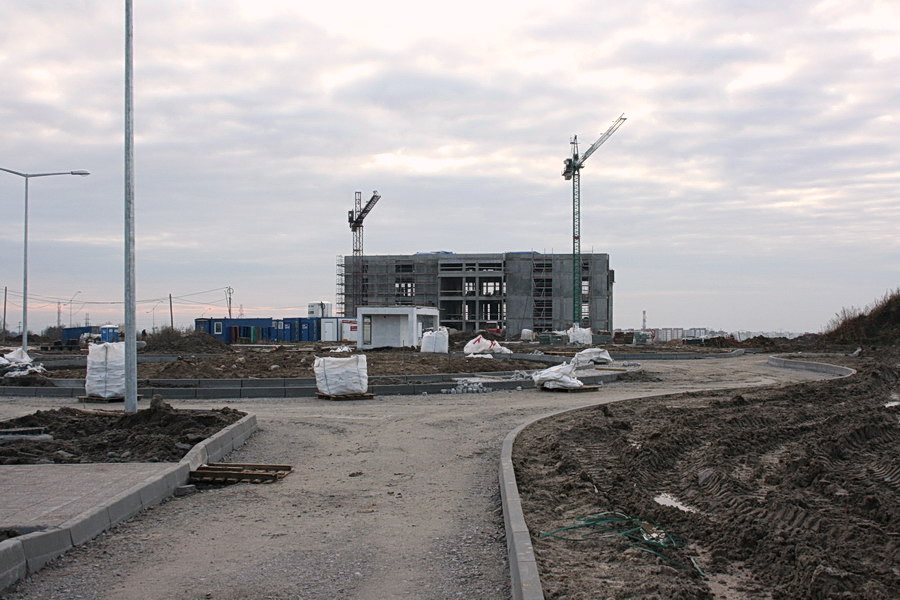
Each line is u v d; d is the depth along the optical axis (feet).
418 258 330.54
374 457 37.96
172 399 68.28
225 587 18.92
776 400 60.85
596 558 19.86
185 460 33.24
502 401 64.54
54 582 19.34
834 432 42.04
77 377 88.33
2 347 224.94
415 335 152.46
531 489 28.22
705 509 26.18
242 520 25.85
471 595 18.15
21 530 22.20
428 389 72.33
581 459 35.09
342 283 338.13
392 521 25.54
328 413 56.03
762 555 20.24
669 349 163.43
